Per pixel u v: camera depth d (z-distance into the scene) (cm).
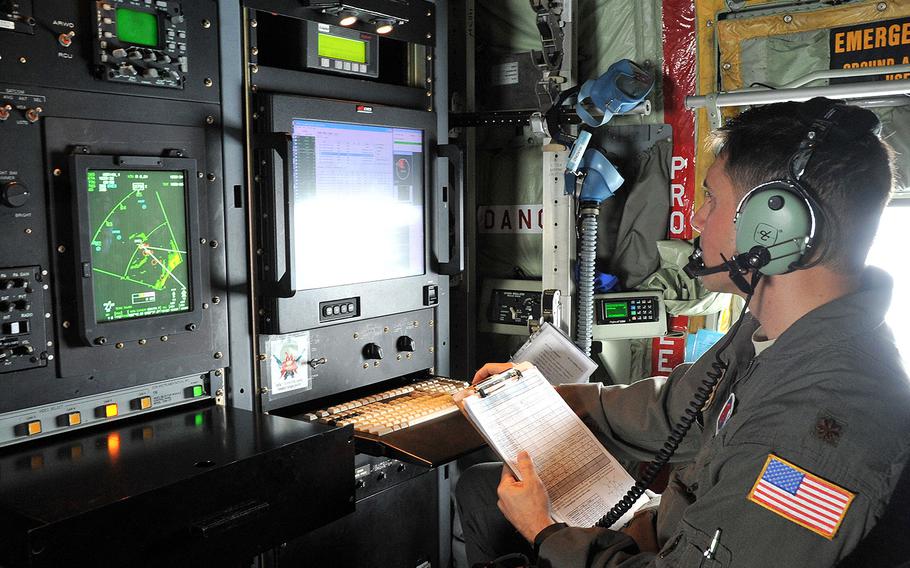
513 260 315
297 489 175
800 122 130
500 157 313
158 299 188
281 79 214
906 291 243
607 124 290
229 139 203
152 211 185
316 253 223
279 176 205
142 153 183
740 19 265
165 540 146
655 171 285
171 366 192
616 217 295
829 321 129
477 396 190
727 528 124
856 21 246
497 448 180
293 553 216
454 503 299
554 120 272
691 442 192
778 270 129
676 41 279
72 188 168
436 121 263
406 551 257
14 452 166
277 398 218
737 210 133
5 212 161
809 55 255
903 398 119
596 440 201
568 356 256
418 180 258
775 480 121
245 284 210
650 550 169
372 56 242
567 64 273
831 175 125
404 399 239
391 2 236
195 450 167
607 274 294
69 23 168
